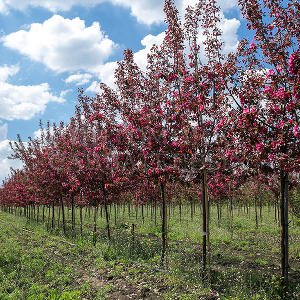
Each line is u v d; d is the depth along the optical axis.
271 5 5.98
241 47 6.57
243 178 6.48
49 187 16.08
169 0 7.89
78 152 12.60
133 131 8.37
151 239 13.48
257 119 5.69
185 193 19.77
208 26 7.29
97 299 6.19
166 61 8.05
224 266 8.73
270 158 5.50
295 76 5.38
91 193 12.60
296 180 7.90
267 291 6.43
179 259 8.90
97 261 9.17
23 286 6.96
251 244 12.18
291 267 8.55
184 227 17.14
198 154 7.32
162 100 7.97
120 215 27.12
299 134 4.91
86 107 12.76
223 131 6.53
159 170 7.71
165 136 7.52
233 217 23.56
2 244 11.25
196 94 7.36
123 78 9.05
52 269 8.45
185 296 6.02
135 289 6.79
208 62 7.32
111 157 10.64
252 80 6.22
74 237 14.34
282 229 6.54
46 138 17.41
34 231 16.34
